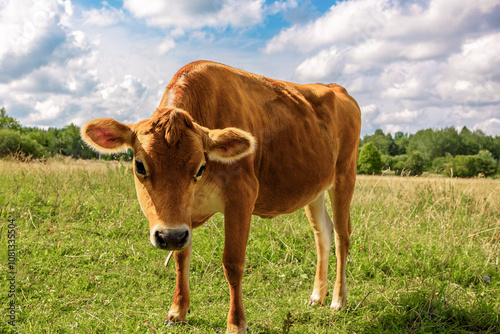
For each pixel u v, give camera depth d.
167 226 2.36
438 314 3.35
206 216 3.22
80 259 4.32
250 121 3.30
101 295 3.61
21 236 4.67
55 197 6.18
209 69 3.19
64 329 2.95
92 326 3.04
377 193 8.72
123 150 2.65
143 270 4.25
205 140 2.63
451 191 7.94
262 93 3.63
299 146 3.67
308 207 4.20
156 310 3.40
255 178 3.15
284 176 3.54
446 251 5.05
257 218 5.98
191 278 4.20
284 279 4.38
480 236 6.03
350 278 4.47
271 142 3.48
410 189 8.58
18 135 30.31
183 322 3.18
